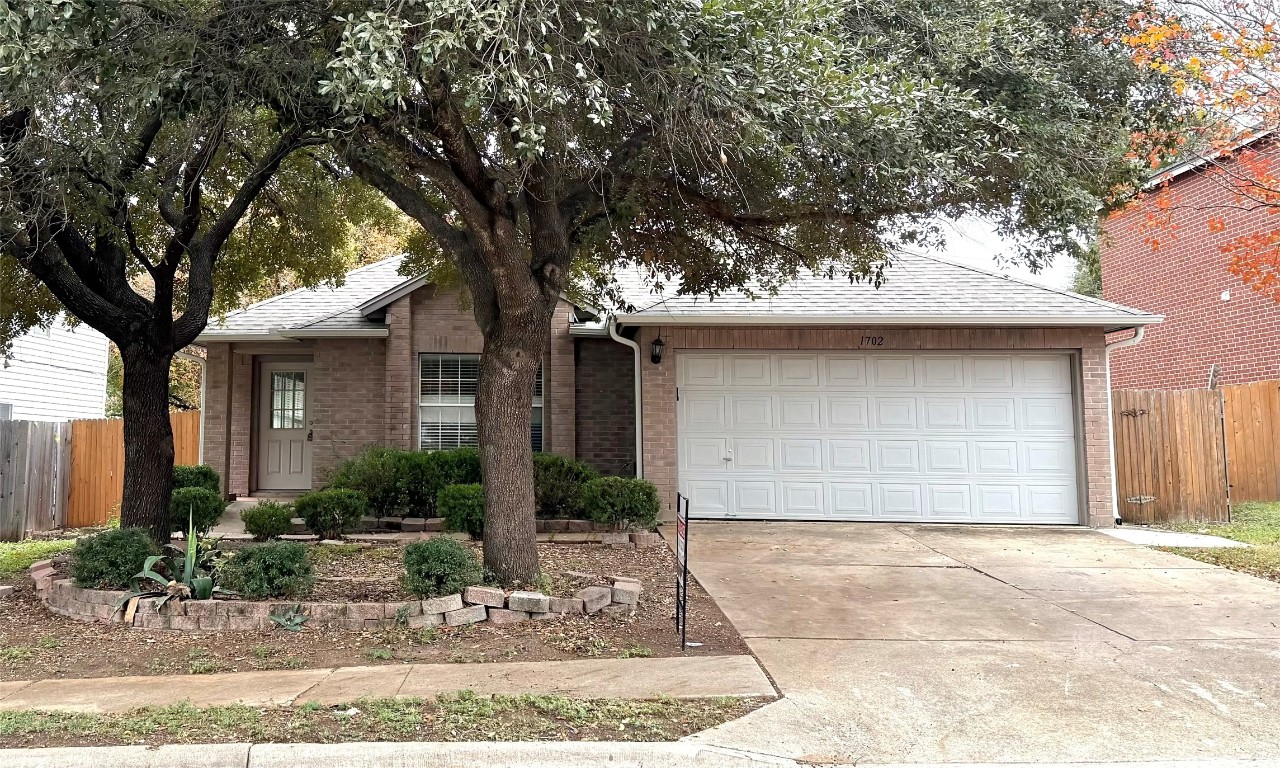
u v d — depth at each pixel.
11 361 14.77
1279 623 6.20
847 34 6.75
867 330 11.23
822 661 5.27
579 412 12.80
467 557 6.38
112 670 5.18
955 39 6.53
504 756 3.78
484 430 6.76
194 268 8.05
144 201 7.73
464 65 5.33
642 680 4.85
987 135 6.52
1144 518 11.29
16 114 6.43
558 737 3.96
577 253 8.20
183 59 5.82
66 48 4.80
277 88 6.34
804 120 5.62
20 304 9.52
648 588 7.33
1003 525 11.07
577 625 6.07
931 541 9.79
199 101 6.29
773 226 8.43
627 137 7.48
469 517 9.23
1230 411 12.45
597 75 5.68
